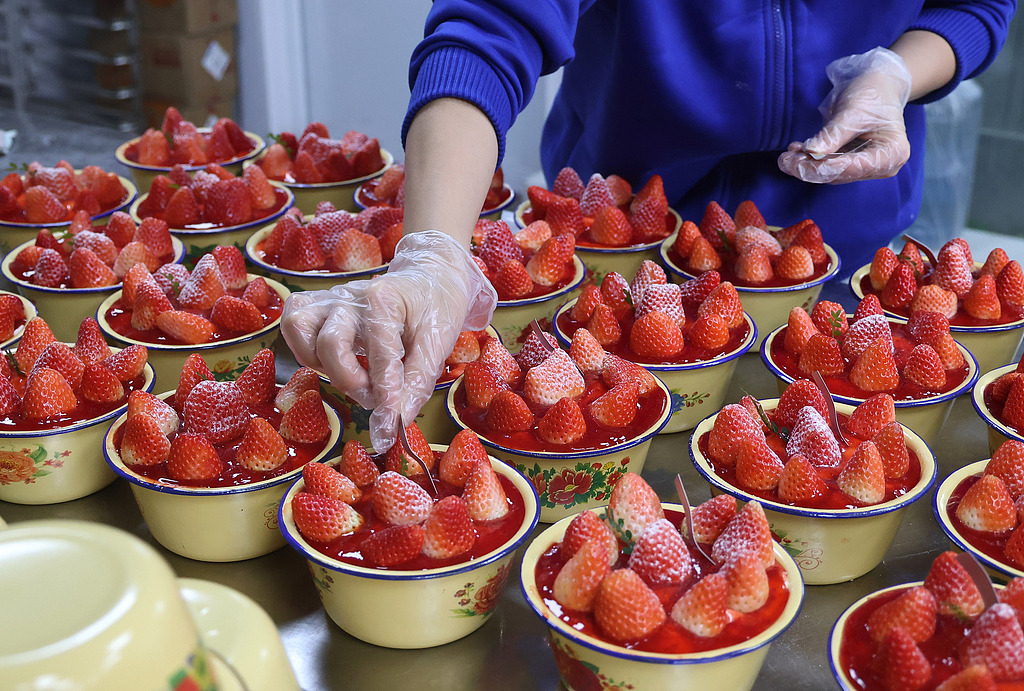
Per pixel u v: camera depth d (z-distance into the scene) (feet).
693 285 4.47
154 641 1.30
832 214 5.59
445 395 3.77
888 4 4.99
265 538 3.22
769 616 2.48
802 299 4.64
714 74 4.98
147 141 6.91
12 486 3.51
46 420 3.47
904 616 2.35
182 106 11.68
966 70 5.38
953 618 2.43
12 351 3.97
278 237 5.11
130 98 11.81
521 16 3.69
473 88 3.47
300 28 12.42
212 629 1.85
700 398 3.95
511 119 3.69
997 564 2.65
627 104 5.13
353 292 3.11
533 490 3.02
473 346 3.89
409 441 3.09
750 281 4.65
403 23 11.80
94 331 3.91
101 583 1.32
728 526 2.76
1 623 1.25
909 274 4.40
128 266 4.91
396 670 2.75
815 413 3.26
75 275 4.72
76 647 1.22
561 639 2.50
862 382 3.66
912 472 3.12
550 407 3.49
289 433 3.31
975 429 4.00
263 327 4.33
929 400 3.56
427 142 3.42
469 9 3.67
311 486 2.98
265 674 1.82
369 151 6.52
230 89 12.23
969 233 10.80
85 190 5.95
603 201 5.26
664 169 5.59
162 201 5.89
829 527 2.93
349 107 12.93
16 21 11.44
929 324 3.94
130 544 1.40
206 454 3.11
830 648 2.36
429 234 3.23
